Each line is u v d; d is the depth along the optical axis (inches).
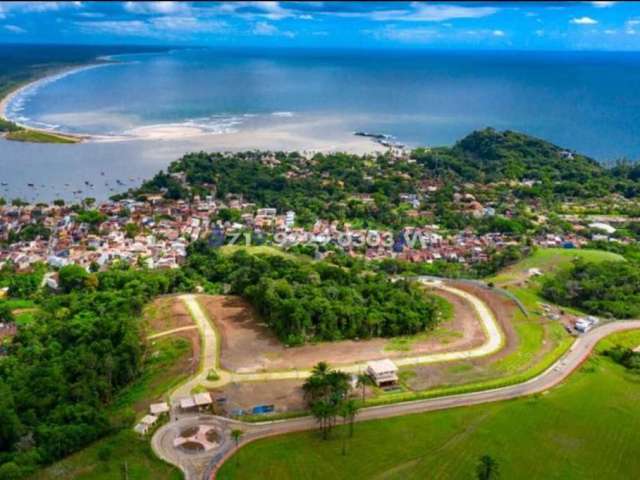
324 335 5949.8
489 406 4805.6
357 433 4397.1
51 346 5866.1
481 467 3759.8
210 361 5457.7
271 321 6102.4
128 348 5364.2
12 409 4456.2
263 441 4293.8
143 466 4015.8
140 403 4785.9
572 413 4734.3
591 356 5743.1
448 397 4911.4
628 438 4458.7
